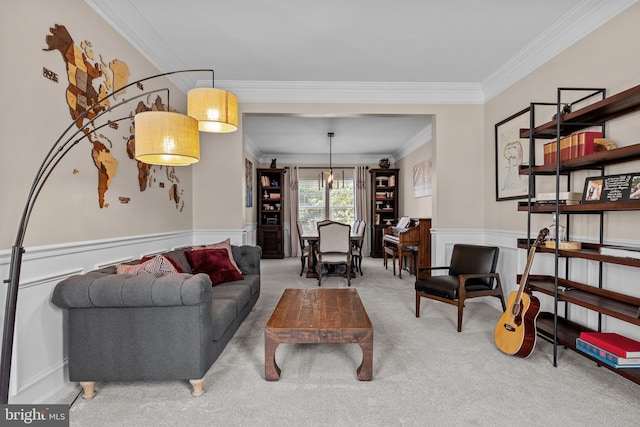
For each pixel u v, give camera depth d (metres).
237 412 1.72
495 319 3.23
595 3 2.37
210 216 4.06
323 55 3.31
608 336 2.07
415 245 5.29
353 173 8.32
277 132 6.04
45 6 1.80
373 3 2.47
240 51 3.22
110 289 1.72
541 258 3.04
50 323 1.82
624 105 2.03
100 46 2.29
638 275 2.14
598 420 1.65
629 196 1.97
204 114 2.35
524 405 1.78
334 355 2.41
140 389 1.94
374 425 1.62
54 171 1.86
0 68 1.54
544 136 2.71
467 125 4.14
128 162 2.63
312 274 5.29
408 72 3.72
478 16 2.63
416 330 2.92
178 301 1.75
